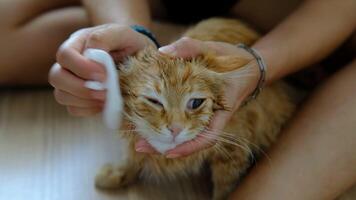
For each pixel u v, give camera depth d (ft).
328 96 2.33
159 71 1.86
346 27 2.40
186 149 1.94
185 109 1.88
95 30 1.93
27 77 2.99
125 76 1.90
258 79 2.16
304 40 2.33
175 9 2.97
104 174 2.44
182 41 1.89
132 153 2.31
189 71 1.87
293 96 2.72
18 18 2.83
